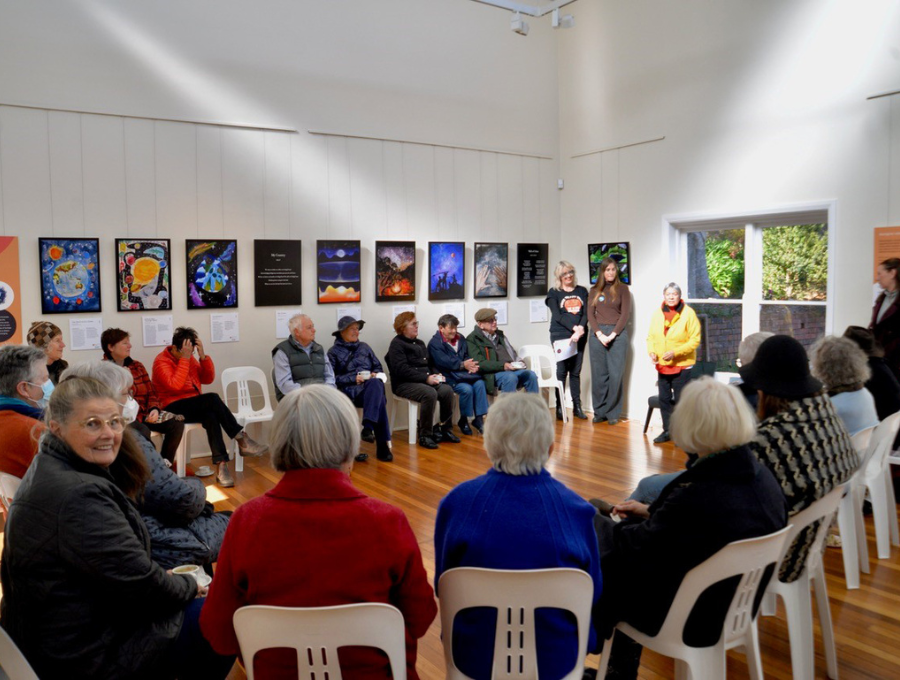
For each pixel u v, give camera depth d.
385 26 6.80
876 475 3.70
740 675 2.66
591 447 6.19
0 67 5.07
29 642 1.83
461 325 7.46
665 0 6.85
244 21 6.05
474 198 7.48
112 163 5.52
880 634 2.96
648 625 2.15
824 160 5.75
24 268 5.21
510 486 1.96
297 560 1.66
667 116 6.92
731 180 6.42
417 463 5.75
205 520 2.89
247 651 1.68
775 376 2.56
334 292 6.59
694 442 2.08
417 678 1.86
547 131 7.99
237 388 6.04
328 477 1.70
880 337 5.01
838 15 5.59
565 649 1.88
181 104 5.79
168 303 5.78
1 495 3.05
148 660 1.98
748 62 6.22
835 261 5.71
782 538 2.10
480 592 1.84
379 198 6.84
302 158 6.39
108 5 5.45
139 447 2.32
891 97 5.32
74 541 1.82
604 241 7.65
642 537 2.13
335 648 1.62
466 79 7.35
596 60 7.59
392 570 1.73
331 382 6.11
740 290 6.60
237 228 6.09
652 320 6.61
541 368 7.73
